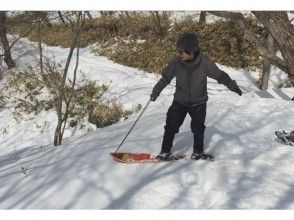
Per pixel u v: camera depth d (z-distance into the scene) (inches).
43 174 137.9
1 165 192.9
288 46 171.8
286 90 294.4
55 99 394.6
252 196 109.7
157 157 136.4
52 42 637.3
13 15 594.9
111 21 567.5
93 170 132.3
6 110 423.5
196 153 136.9
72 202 115.2
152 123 193.5
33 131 367.2
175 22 469.1
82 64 468.1
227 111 193.0
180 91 131.3
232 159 137.5
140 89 348.8
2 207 118.6
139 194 114.9
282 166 132.6
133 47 478.3
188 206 108.9
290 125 173.3
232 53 394.9
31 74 463.5
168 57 421.1
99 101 359.9
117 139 174.1
